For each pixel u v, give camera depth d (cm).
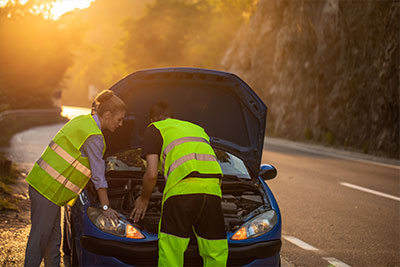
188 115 583
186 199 374
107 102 409
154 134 395
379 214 822
